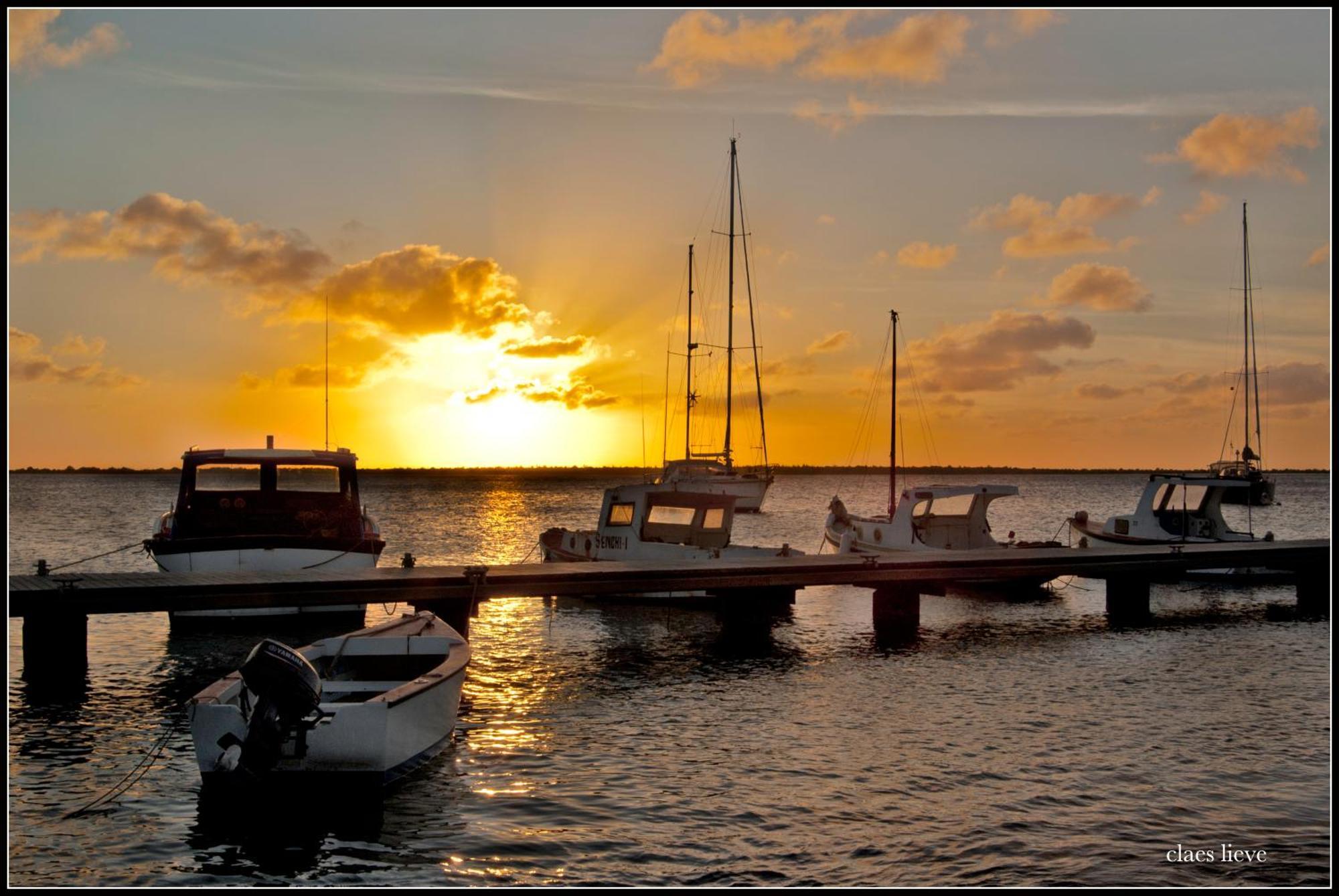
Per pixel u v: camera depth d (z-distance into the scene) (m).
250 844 11.72
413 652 17.20
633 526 29.69
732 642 24.48
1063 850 11.52
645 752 15.06
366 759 12.88
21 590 20.06
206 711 12.76
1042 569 27.97
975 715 17.22
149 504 104.50
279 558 25.12
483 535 60.31
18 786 13.59
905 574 26.50
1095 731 16.16
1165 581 35.53
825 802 12.96
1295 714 17.28
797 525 74.75
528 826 12.20
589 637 25.08
